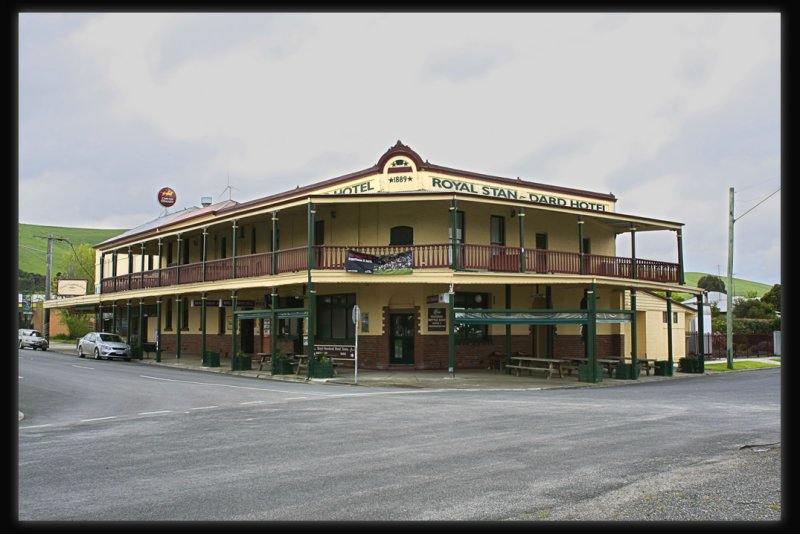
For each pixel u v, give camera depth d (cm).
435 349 2978
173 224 3928
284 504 737
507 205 2795
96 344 3869
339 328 3142
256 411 1582
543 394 2053
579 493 779
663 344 3847
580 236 2997
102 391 2112
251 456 1014
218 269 3303
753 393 2069
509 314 2627
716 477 855
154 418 1479
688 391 2167
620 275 3038
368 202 2759
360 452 1038
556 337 3406
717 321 5572
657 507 719
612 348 3600
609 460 966
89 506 735
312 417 1462
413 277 2622
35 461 990
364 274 2642
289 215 3278
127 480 859
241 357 3003
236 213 3128
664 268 3183
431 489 800
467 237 3048
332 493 784
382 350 2972
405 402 1773
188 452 1053
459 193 2659
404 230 3012
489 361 3077
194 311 4219
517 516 686
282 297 3491
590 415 1482
